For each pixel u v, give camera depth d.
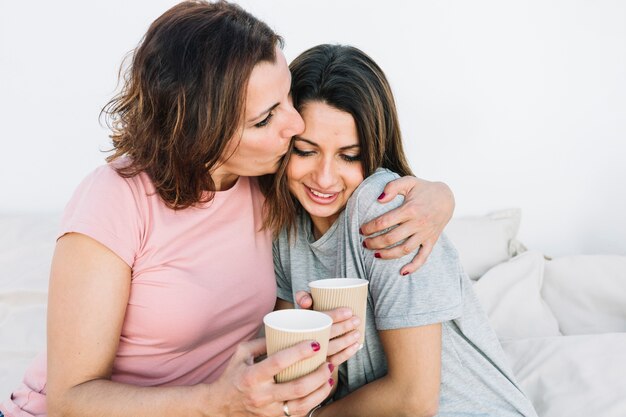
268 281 1.22
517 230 2.29
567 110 2.38
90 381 0.98
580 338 1.58
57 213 2.35
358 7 2.33
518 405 1.13
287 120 1.05
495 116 2.38
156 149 1.05
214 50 0.98
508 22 2.33
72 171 2.34
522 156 2.40
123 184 1.05
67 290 0.97
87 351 0.97
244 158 1.08
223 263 1.13
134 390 0.95
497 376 1.14
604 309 1.90
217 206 1.13
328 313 0.91
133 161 1.08
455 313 1.05
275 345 0.85
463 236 2.10
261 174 1.15
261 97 1.01
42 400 1.11
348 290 0.92
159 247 1.06
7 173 2.33
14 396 1.14
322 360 0.87
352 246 1.11
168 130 1.03
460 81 2.36
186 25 1.00
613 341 1.54
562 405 1.38
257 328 1.25
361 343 0.97
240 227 1.17
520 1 2.32
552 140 2.39
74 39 2.28
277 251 1.32
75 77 2.29
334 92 1.07
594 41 2.34
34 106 2.30
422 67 2.36
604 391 1.38
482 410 1.12
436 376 1.05
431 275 1.05
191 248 1.10
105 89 2.30
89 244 0.99
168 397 0.93
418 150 2.39
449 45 2.35
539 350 1.57
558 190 2.41
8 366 1.56
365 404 1.08
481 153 2.40
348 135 1.08
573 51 2.34
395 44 2.35
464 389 1.13
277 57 1.04
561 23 2.33
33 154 2.32
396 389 1.05
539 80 2.36
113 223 1.01
